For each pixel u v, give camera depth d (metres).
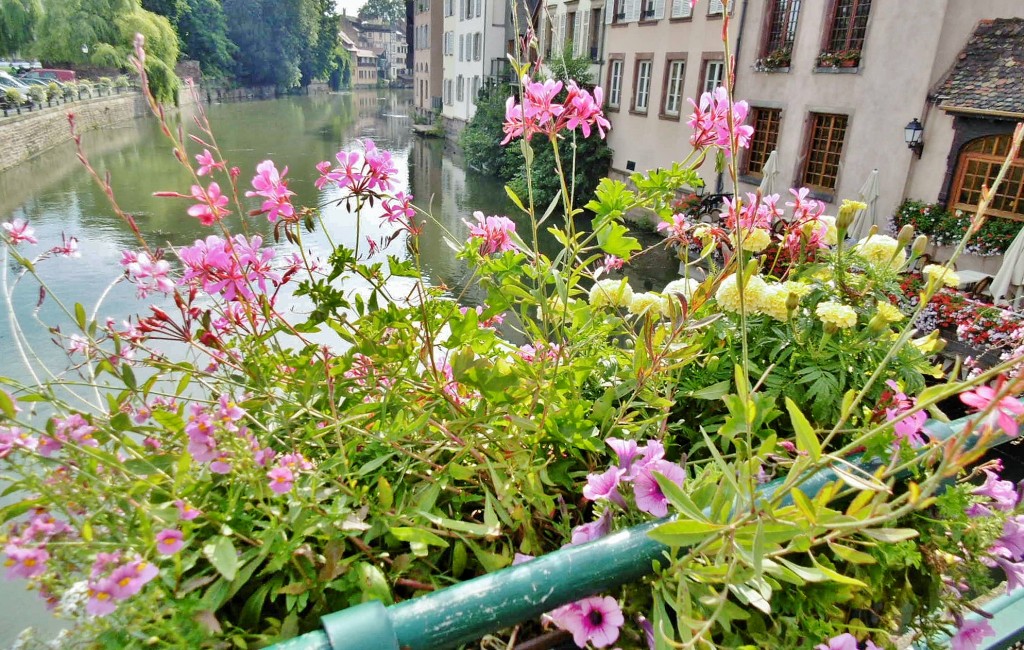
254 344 1.31
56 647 0.86
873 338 1.52
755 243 1.79
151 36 35.38
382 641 0.69
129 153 30.50
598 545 0.85
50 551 0.88
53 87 33.12
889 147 12.62
